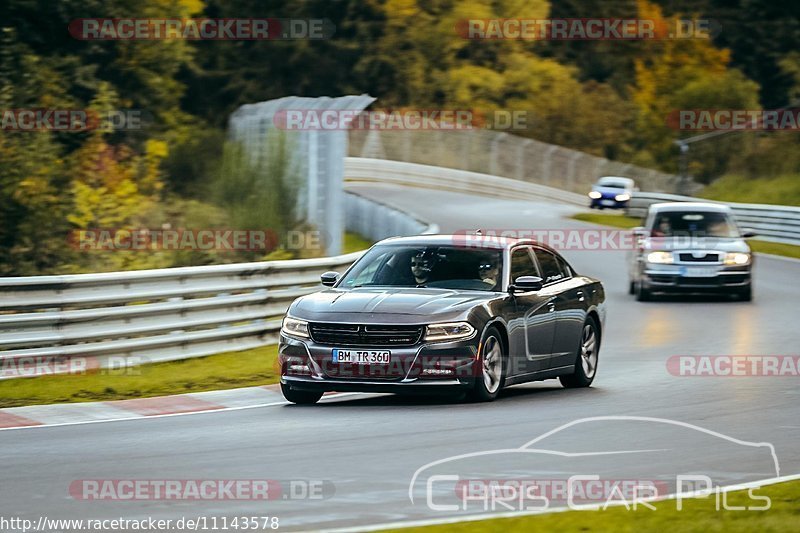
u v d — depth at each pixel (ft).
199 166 400.67
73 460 103.76
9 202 277.03
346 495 88.12
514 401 139.85
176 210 320.91
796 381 158.61
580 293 157.58
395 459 101.91
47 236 278.46
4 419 128.98
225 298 185.26
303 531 77.66
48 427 123.13
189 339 178.09
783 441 112.57
